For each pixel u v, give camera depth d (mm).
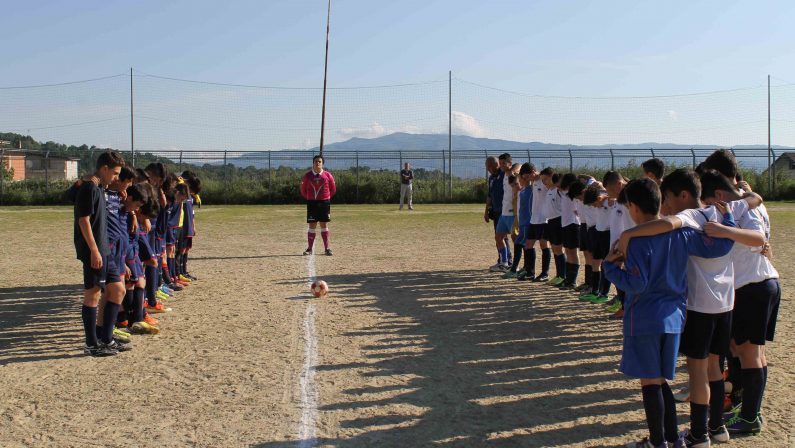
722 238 4062
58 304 8742
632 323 4016
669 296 3990
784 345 6578
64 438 4328
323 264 12773
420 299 9180
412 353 6398
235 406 4922
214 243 16688
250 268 12203
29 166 43531
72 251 14617
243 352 6402
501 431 4484
